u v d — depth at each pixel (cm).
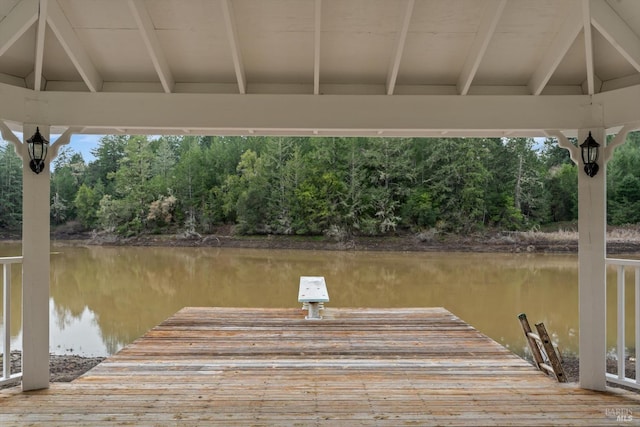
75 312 910
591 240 330
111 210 2391
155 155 2678
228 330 484
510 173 2294
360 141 2338
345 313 571
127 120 337
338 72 354
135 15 293
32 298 323
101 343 681
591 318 327
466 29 323
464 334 470
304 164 2319
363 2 310
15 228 2397
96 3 302
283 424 265
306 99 344
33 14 285
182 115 340
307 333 473
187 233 2333
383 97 345
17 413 279
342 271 1480
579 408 290
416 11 314
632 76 329
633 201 2092
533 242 2119
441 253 2006
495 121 344
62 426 262
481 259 1762
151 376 346
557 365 346
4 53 316
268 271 1486
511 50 335
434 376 348
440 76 356
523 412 283
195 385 327
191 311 579
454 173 2222
